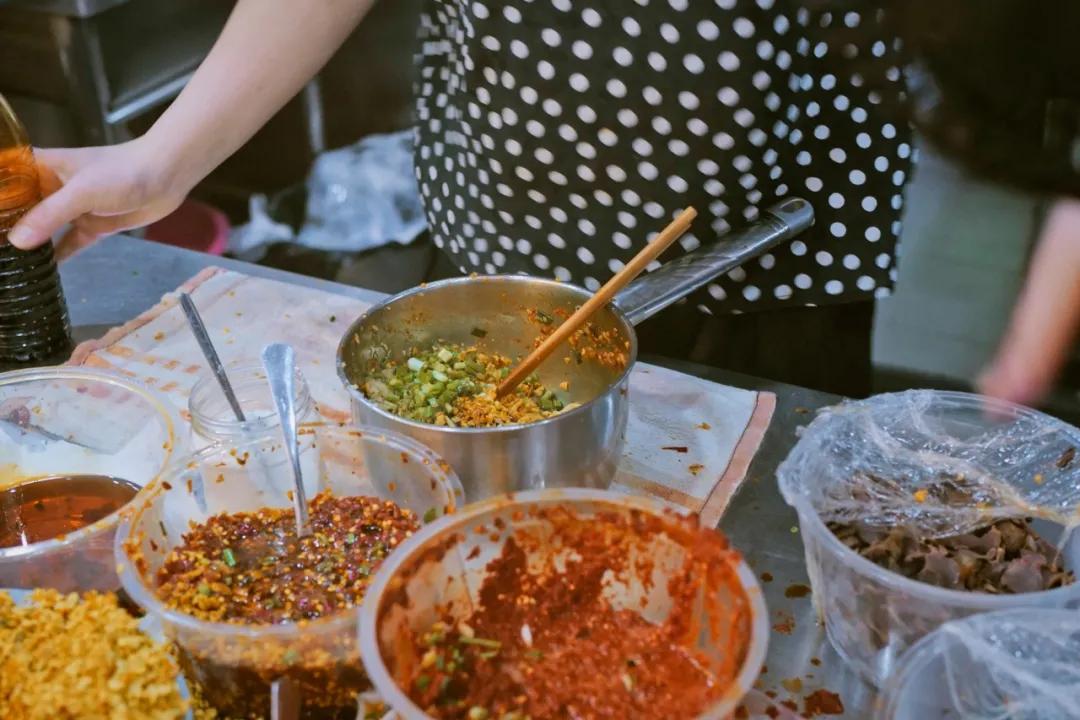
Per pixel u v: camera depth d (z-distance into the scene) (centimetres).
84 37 194
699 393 107
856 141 126
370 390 93
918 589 69
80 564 71
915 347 192
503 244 135
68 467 86
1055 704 61
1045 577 74
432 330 101
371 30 221
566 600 70
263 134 236
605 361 96
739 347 140
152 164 119
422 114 142
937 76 109
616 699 62
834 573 74
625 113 118
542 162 125
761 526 89
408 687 62
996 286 178
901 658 67
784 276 133
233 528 75
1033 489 81
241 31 121
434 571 66
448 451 77
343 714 67
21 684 59
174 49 215
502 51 119
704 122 117
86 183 111
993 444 85
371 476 80
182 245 216
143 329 118
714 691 60
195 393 95
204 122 121
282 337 118
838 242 132
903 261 189
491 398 94
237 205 235
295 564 71
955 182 177
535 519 68
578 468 82
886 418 87
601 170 123
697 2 110
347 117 236
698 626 67
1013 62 103
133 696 59
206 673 65
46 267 110
